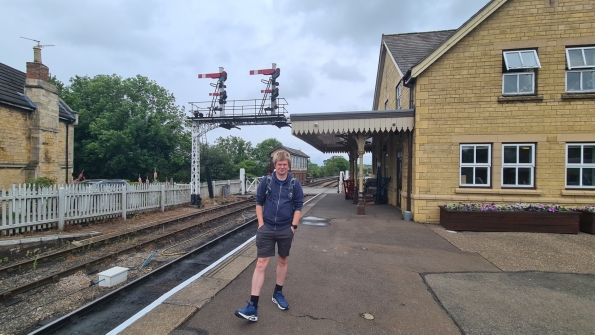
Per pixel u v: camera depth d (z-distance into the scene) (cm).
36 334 341
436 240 718
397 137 1259
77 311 388
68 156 1738
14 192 810
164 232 943
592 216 780
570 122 873
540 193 880
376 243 690
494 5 892
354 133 1100
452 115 931
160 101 3584
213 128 1711
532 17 891
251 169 3959
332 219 1005
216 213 1398
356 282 459
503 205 848
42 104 1384
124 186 1153
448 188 934
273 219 354
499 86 908
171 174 3109
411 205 999
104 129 2917
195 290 419
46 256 631
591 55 871
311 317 351
